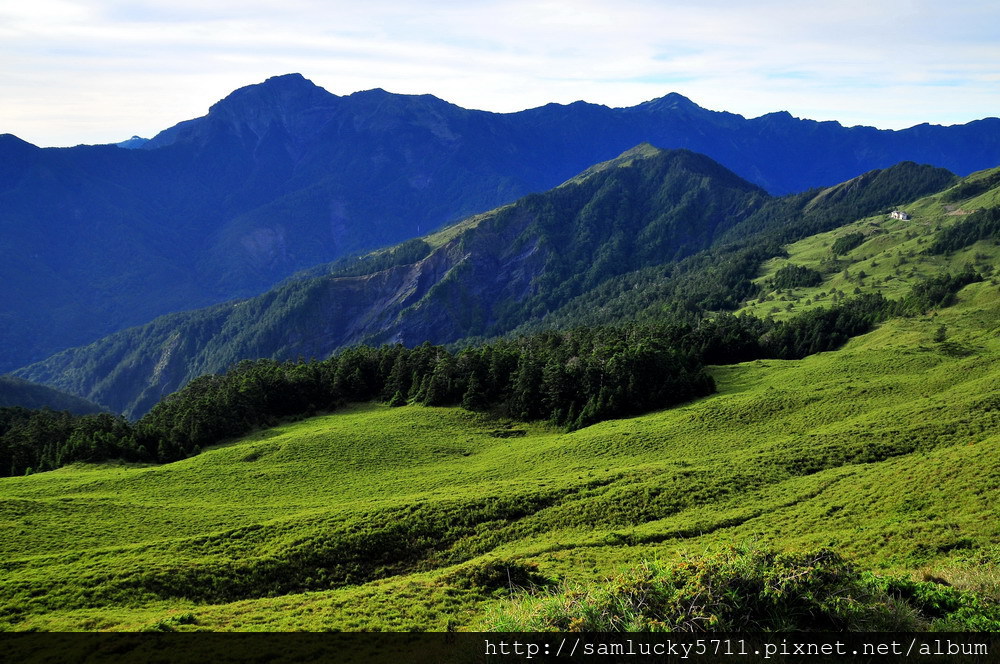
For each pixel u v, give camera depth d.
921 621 15.51
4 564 44.47
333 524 50.81
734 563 17.06
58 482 80.38
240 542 48.16
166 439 105.19
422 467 82.81
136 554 45.88
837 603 15.58
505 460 82.25
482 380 120.44
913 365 100.81
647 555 37.12
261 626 27.62
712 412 89.12
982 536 29.03
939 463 44.97
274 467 83.62
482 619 21.84
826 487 48.59
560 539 45.75
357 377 134.25
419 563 45.47
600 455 78.44
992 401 63.50
